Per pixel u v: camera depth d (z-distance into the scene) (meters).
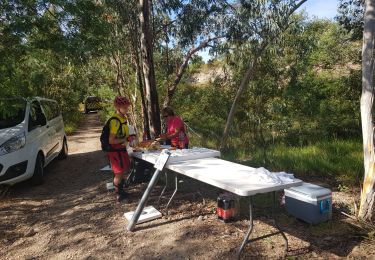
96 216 5.41
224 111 12.23
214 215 5.11
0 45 6.36
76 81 15.84
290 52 10.06
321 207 4.58
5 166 6.57
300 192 4.71
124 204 5.82
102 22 7.05
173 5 9.49
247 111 11.43
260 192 3.47
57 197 6.70
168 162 4.90
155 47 11.37
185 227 4.74
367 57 4.58
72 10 6.51
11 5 6.41
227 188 3.62
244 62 9.77
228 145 10.41
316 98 12.39
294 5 8.17
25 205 6.29
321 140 10.16
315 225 4.59
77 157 11.10
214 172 4.25
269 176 3.83
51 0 6.33
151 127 8.53
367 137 4.63
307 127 11.24
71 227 5.08
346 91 12.36
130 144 5.99
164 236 4.53
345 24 10.84
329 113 11.59
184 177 7.05
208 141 11.10
